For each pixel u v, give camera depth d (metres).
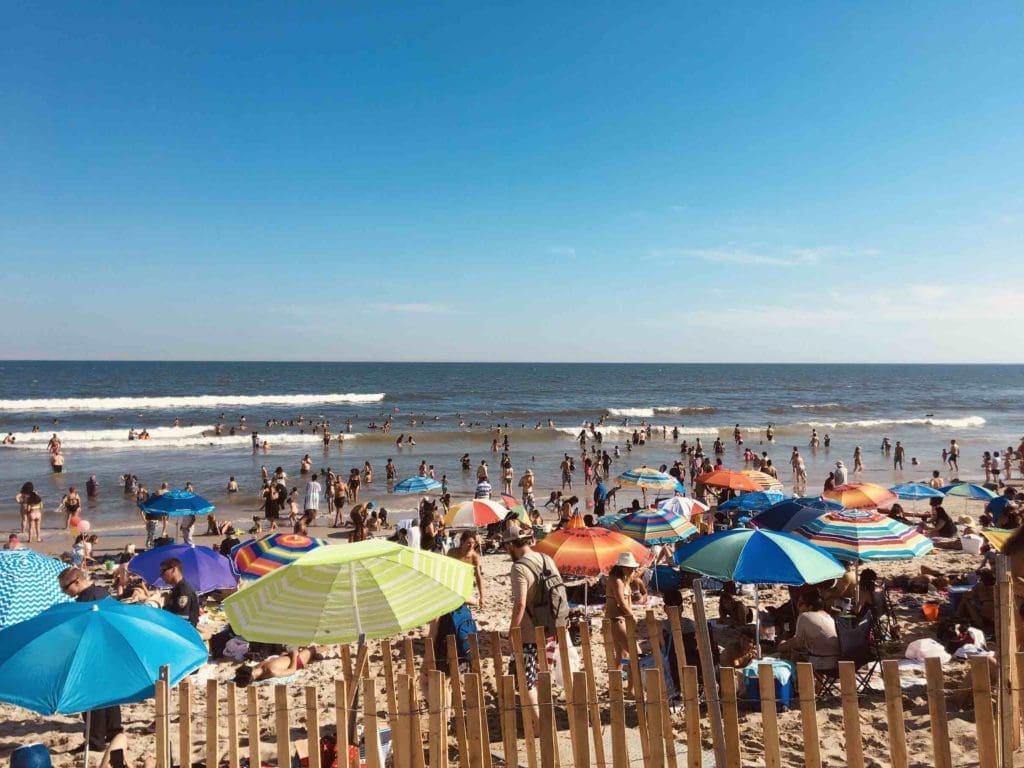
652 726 3.99
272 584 4.71
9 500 28.59
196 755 6.05
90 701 3.96
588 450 45.47
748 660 7.09
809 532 8.98
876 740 5.68
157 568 9.48
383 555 4.92
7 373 141.25
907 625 9.76
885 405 87.38
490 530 18.86
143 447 44.50
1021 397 105.06
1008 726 3.81
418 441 49.59
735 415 72.62
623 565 6.32
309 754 4.04
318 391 106.50
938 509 17.44
